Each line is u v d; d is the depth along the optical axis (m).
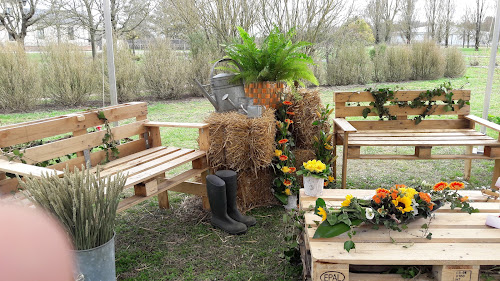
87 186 1.49
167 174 3.82
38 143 2.67
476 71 11.72
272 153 2.84
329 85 10.45
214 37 9.24
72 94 7.93
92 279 1.57
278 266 2.14
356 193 2.23
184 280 2.02
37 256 0.29
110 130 2.67
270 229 2.60
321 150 3.16
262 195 3.00
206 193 2.83
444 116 6.27
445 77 11.07
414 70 10.92
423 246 1.59
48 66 7.92
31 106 7.50
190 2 8.84
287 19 8.32
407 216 1.72
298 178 3.16
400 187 1.83
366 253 1.54
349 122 3.62
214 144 2.75
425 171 3.86
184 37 10.12
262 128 2.64
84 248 1.52
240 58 3.10
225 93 2.98
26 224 0.30
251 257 2.24
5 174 2.12
